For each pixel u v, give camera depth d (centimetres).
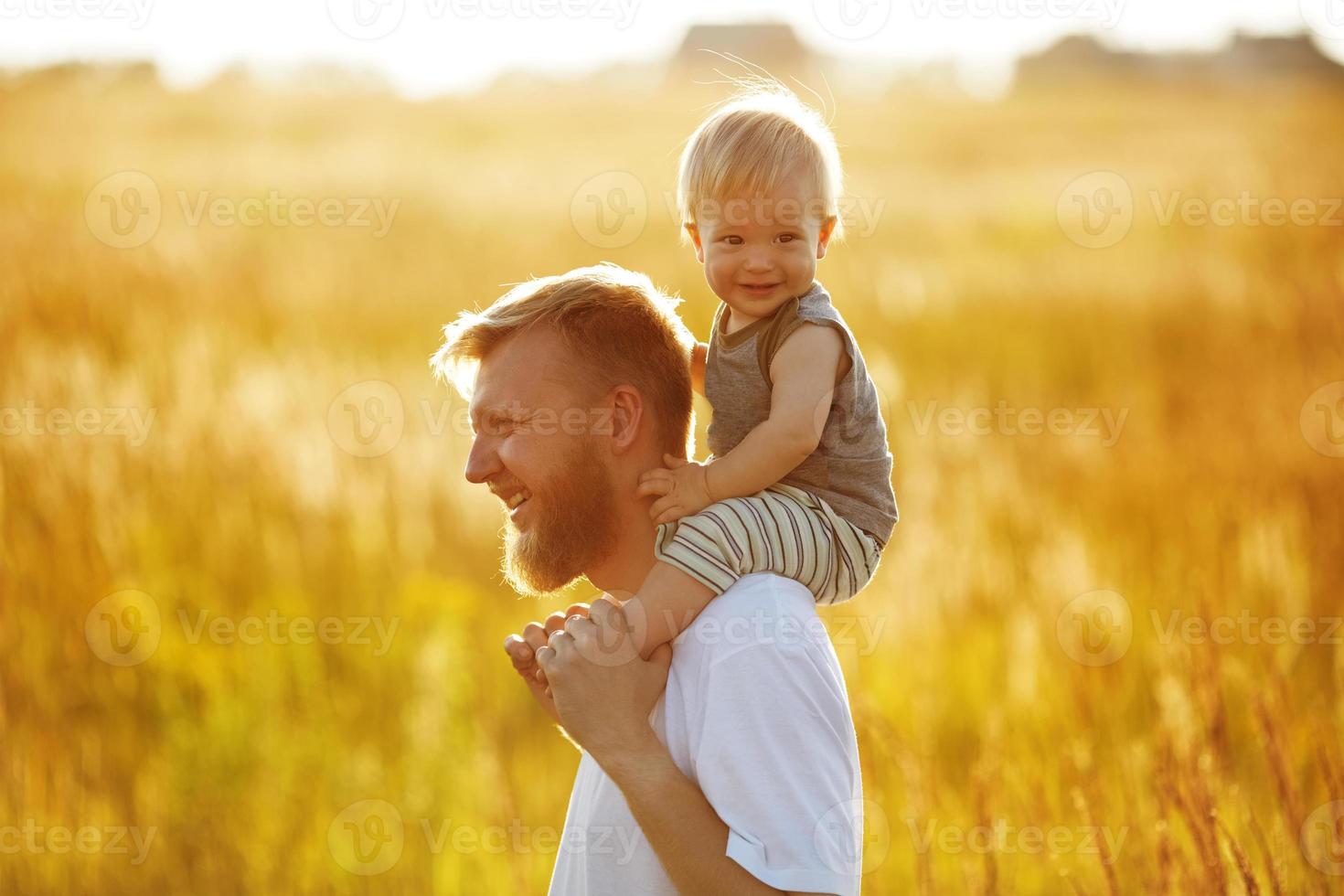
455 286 1283
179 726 471
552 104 4272
